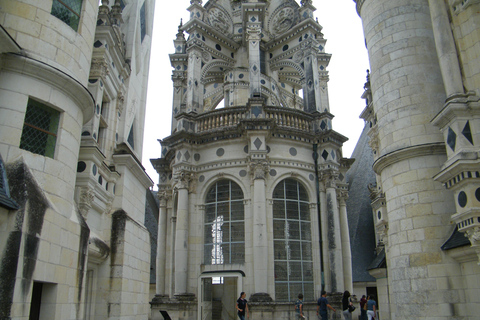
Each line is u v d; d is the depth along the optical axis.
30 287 8.34
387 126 14.05
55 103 10.19
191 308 22.03
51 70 9.94
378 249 29.09
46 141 10.09
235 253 22.56
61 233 9.72
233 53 30.83
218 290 23.62
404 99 13.65
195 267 22.84
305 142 24.72
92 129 14.09
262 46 30.53
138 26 19.66
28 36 10.05
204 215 23.77
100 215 15.09
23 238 8.28
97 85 14.73
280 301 21.69
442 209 12.32
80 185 13.03
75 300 10.36
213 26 30.48
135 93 19.61
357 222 33.69
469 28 11.50
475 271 11.11
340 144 25.34
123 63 17.38
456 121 10.81
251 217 22.52
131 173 17.05
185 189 23.73
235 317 22.62
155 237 36.97
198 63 27.45
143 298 17.19
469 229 10.27
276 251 22.52
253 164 22.73
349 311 17.61
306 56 28.30
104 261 14.70
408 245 12.71
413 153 12.99
